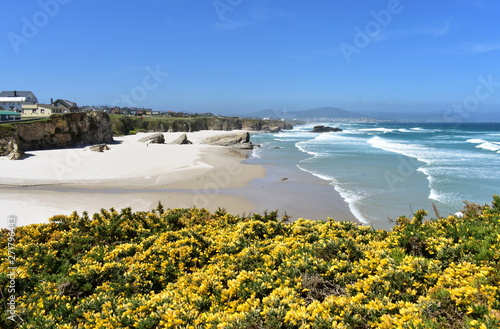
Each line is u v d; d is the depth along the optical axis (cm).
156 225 1073
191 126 14575
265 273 586
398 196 2684
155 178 3653
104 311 532
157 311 497
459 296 435
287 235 869
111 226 1009
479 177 3356
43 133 6350
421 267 538
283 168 4384
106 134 7788
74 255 847
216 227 1049
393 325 403
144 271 679
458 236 684
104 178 3625
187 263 738
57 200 2680
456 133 10994
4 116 9069
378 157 5225
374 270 554
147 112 18300
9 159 4838
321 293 516
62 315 566
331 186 3195
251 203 2656
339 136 11300
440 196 2638
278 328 424
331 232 827
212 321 452
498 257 538
